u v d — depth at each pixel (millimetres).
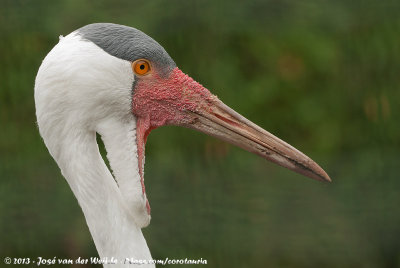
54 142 5461
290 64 12469
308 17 11617
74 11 10812
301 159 5922
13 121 10883
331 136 12180
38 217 10586
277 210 10844
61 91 5285
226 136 5926
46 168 10766
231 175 10898
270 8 11547
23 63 10898
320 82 12516
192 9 11133
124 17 10828
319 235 10797
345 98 12289
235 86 11945
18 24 10867
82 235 10484
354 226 10867
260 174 10961
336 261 10812
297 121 12375
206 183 10812
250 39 12188
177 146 10953
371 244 10836
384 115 12031
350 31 12055
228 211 10719
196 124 5898
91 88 5301
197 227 10641
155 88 5633
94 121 5457
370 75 12133
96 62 5293
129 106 5551
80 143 5449
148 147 10961
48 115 5359
